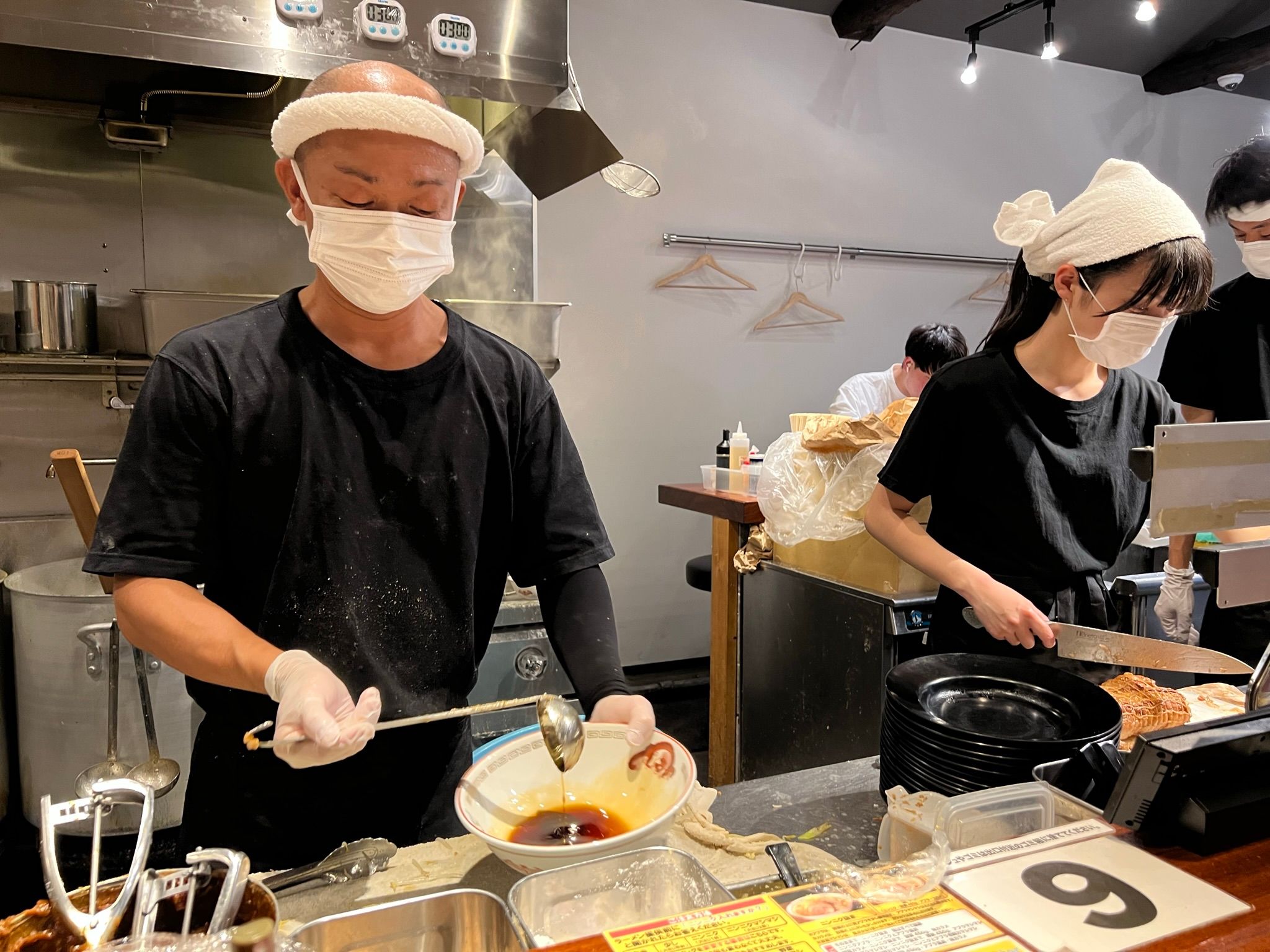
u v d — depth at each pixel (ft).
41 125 7.75
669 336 13.66
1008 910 2.14
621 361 13.39
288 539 3.31
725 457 9.87
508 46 5.86
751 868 2.71
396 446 3.43
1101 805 2.72
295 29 5.36
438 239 3.29
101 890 2.01
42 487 8.16
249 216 8.45
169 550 3.09
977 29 14.16
